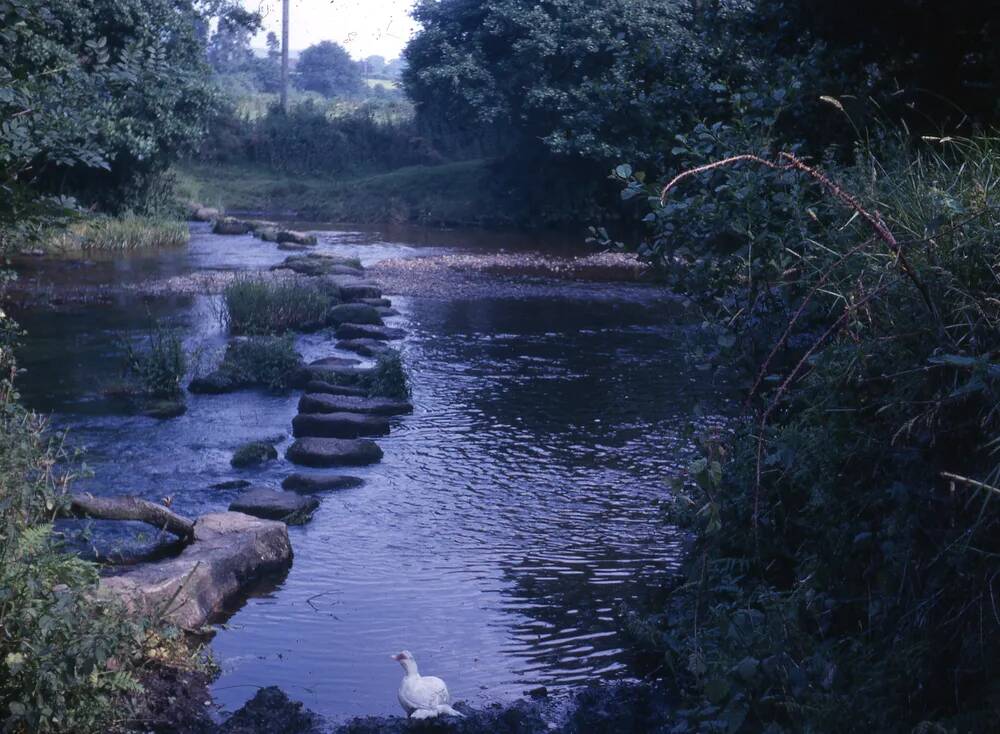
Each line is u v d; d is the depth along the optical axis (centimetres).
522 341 1647
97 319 1728
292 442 1088
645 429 1123
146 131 2638
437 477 966
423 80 3941
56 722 461
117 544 750
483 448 1061
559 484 941
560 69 3462
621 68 947
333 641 630
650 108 905
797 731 401
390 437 1104
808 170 390
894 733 383
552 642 627
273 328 1678
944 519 395
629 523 836
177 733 512
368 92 7975
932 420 387
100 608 516
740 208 600
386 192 4322
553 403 1244
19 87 601
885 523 418
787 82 825
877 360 414
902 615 405
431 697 527
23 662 448
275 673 589
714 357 603
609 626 647
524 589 707
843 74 872
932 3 804
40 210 604
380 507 883
